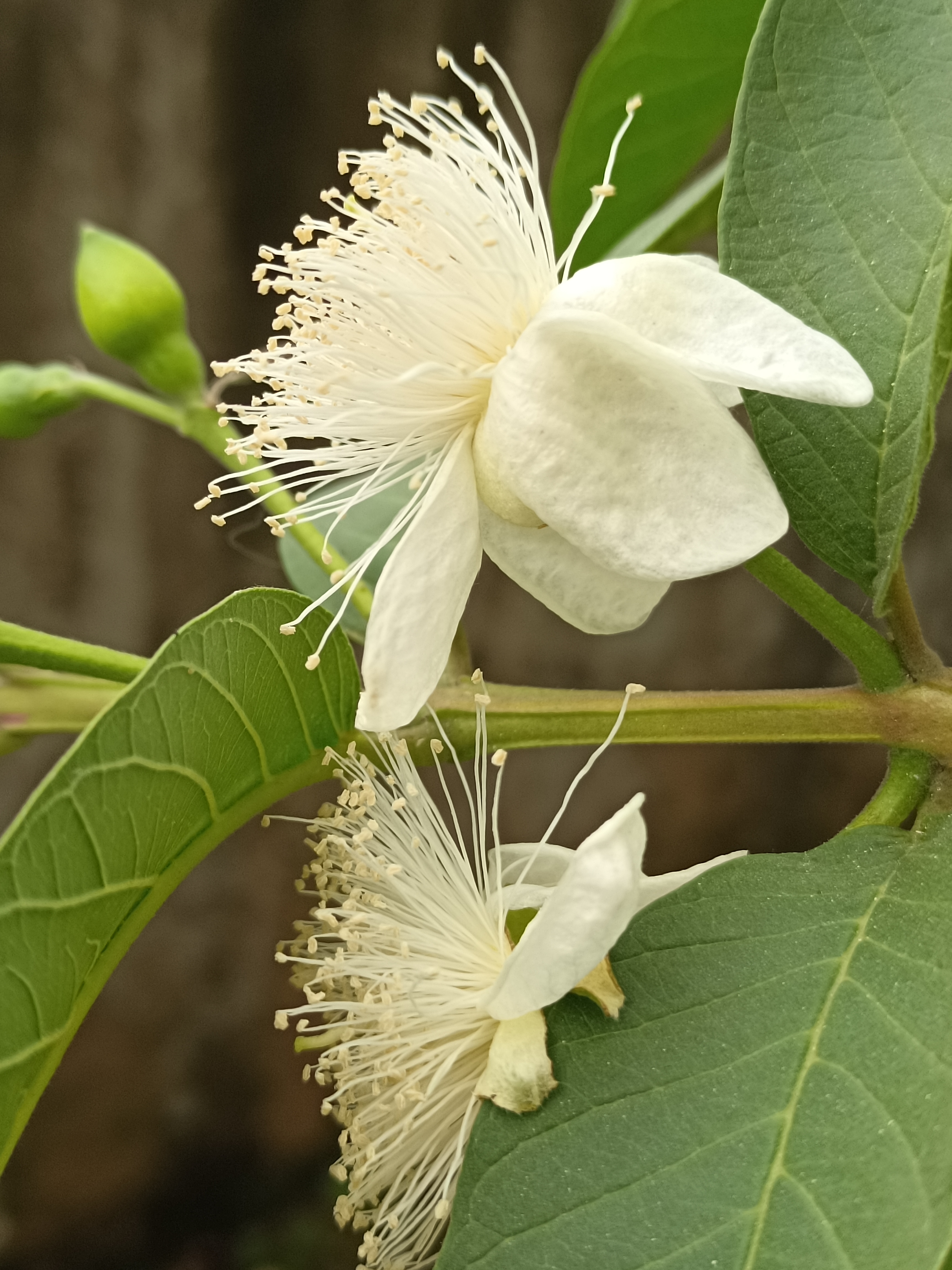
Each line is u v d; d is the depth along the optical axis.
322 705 0.13
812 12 0.13
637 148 0.17
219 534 0.39
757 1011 0.12
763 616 0.38
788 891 0.12
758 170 0.13
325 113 0.38
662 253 0.17
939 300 0.12
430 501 0.13
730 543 0.12
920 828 0.12
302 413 0.13
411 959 0.13
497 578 0.38
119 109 0.37
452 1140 0.13
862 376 0.12
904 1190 0.11
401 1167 0.14
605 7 0.37
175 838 0.13
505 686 0.14
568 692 0.13
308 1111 0.43
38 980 0.12
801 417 0.13
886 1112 0.11
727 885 0.12
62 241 0.37
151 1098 0.41
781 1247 0.11
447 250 0.13
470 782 0.30
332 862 0.13
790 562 0.13
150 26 0.37
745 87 0.13
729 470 0.12
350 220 0.15
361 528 0.16
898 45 0.13
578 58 0.37
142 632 0.39
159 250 0.38
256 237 0.38
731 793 0.39
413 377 0.13
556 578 0.13
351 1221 0.14
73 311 0.38
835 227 0.13
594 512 0.12
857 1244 0.11
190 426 0.16
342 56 0.37
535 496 0.12
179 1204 0.42
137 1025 0.41
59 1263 0.41
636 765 0.39
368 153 0.13
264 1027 0.42
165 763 0.12
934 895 0.12
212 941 0.40
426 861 0.13
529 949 0.12
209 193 0.38
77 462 0.38
